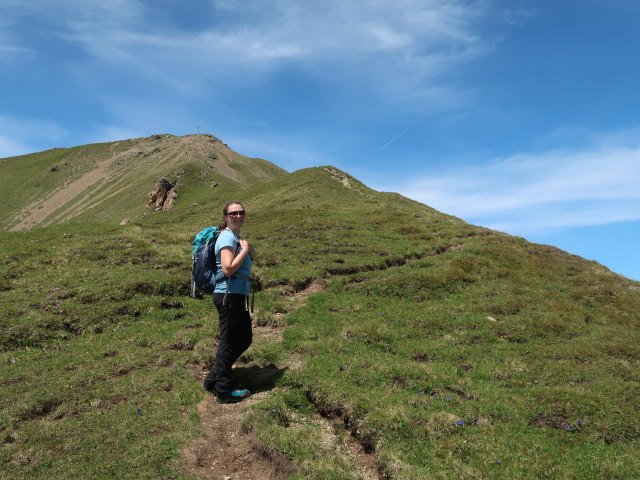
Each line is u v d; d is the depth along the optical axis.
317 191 62.81
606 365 11.31
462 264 20.20
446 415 7.91
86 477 6.20
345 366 10.10
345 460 7.03
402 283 17.52
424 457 6.90
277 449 7.07
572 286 19.73
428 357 11.38
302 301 16.16
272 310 14.83
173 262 18.88
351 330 12.52
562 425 8.09
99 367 10.02
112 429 7.48
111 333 12.40
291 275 18.33
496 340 12.72
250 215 35.53
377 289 17.22
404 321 13.78
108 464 6.52
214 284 8.50
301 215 33.97
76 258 18.78
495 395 9.11
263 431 7.48
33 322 12.26
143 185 138.25
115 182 172.38
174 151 190.00
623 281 23.84
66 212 155.00
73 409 8.16
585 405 8.59
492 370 10.56
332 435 7.90
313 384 9.19
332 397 8.64
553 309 15.95
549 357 11.73
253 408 8.27
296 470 6.71
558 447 7.30
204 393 9.11
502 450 7.09
